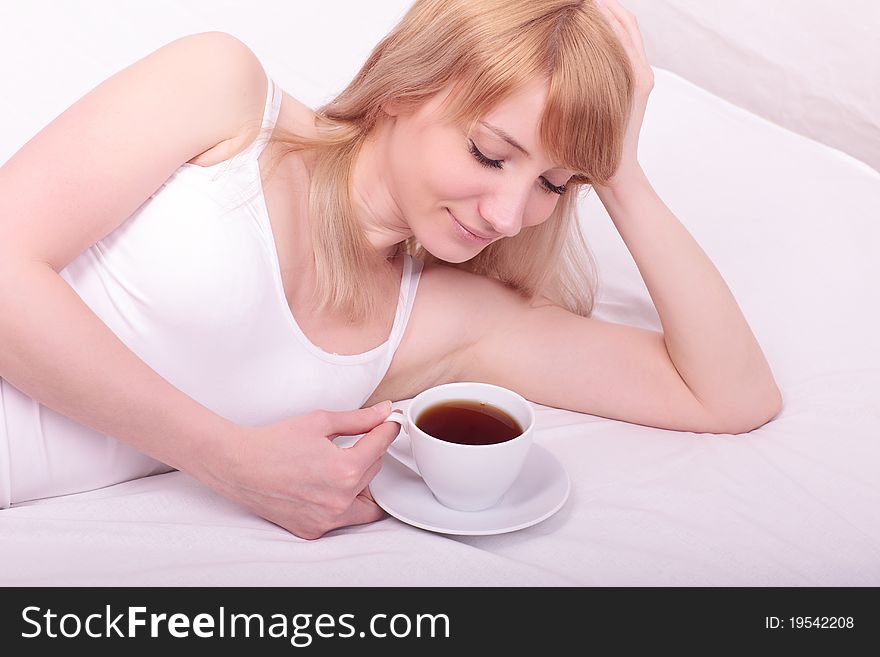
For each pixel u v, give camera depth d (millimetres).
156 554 930
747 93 2473
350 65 1796
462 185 1010
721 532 1041
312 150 1121
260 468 964
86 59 1638
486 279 1347
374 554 945
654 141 1766
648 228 1245
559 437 1216
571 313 1361
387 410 1035
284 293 1083
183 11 1783
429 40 1007
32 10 1685
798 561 1007
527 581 928
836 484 1137
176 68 1029
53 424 1033
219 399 1104
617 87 976
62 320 921
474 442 994
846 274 1504
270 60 1755
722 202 1644
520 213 1016
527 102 963
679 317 1249
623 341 1319
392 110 1060
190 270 1012
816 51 2355
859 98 2332
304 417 1005
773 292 1468
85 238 971
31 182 936
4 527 947
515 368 1320
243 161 1053
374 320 1212
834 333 1401
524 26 960
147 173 990
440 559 941
